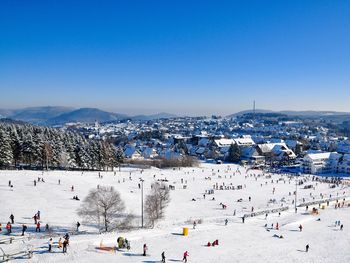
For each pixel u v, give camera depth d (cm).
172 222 6712
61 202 7588
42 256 4234
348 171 18050
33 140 11931
